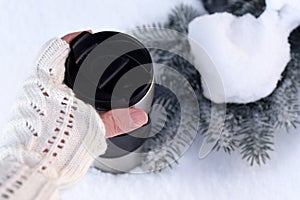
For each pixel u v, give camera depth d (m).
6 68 0.89
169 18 0.81
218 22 0.74
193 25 0.75
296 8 0.73
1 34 0.90
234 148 0.83
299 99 0.81
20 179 0.51
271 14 0.75
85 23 0.90
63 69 0.60
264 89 0.75
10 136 0.55
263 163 0.83
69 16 0.90
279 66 0.75
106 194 0.85
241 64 0.73
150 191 0.85
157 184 0.85
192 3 0.85
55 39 0.61
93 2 0.90
